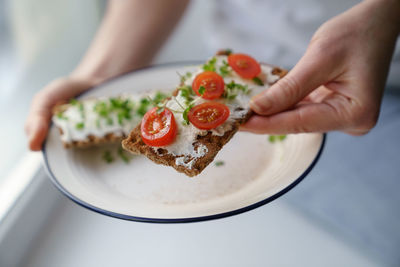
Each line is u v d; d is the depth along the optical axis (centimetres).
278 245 50
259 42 66
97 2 76
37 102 51
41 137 47
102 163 45
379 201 52
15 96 59
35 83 62
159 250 50
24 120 59
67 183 41
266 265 48
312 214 53
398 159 56
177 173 43
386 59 40
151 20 61
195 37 84
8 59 58
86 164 45
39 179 53
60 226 53
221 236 51
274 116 39
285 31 61
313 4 58
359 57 39
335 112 39
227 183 41
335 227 51
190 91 40
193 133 36
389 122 60
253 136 46
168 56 81
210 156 36
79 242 51
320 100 44
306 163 39
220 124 36
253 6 62
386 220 50
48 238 52
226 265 49
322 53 39
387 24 40
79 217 54
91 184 42
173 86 51
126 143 37
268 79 42
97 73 58
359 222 51
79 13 73
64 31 69
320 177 55
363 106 39
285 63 66
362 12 40
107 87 52
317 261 49
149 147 36
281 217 53
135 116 48
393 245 49
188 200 40
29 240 51
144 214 36
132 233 52
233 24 66
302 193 54
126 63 61
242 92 40
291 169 39
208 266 48
